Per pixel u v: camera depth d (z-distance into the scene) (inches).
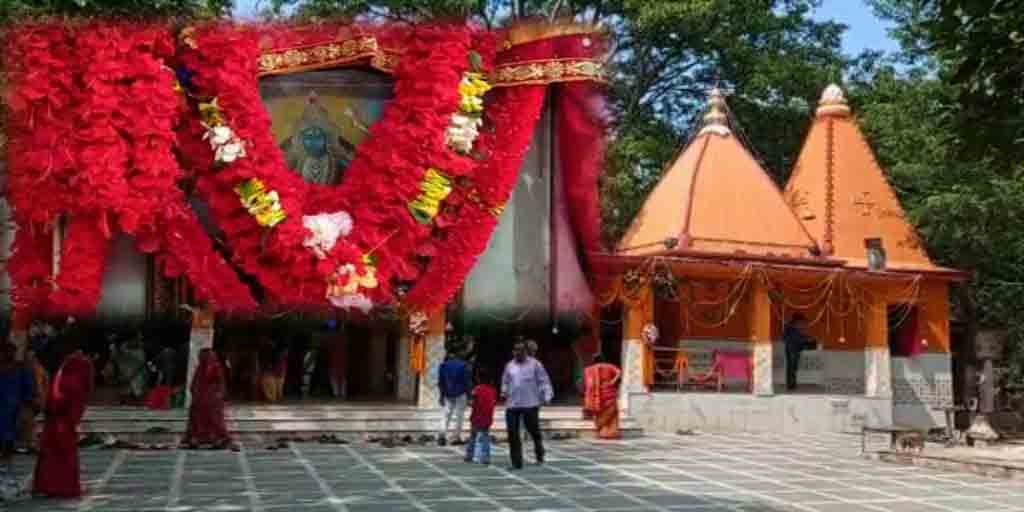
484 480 457.4
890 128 958.4
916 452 582.9
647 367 785.6
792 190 964.0
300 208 523.5
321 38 534.3
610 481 463.8
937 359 909.8
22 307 490.6
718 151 881.5
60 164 467.2
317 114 572.7
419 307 539.2
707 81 1256.8
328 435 629.6
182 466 489.1
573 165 520.7
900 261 914.1
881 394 853.8
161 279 572.1
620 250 859.4
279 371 705.6
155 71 482.6
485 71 518.3
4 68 456.8
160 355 660.1
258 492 408.5
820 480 493.7
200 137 512.7
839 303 874.8
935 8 244.8
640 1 1092.5
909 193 997.8
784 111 1195.9
